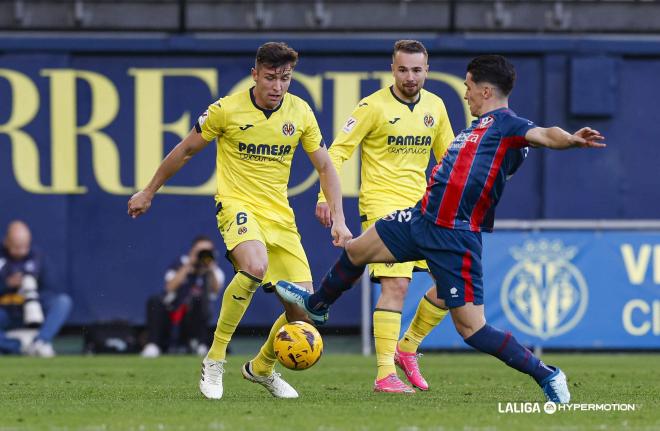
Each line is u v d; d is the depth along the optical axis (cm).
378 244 2284
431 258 2241
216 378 2520
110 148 4869
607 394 2691
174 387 2928
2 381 3164
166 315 4631
